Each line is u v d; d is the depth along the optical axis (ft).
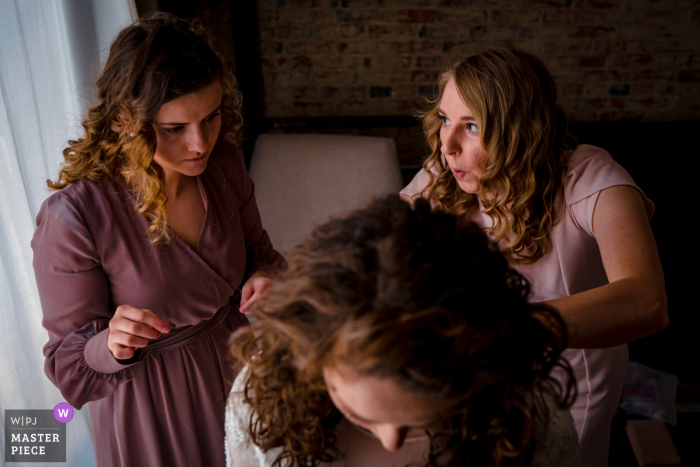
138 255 3.29
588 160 3.35
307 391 1.80
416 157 9.71
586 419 3.82
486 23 8.69
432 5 8.57
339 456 2.03
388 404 1.39
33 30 4.47
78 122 4.62
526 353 1.59
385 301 1.35
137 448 3.61
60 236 3.06
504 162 3.28
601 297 2.47
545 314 1.82
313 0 8.50
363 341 1.28
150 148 2.99
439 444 1.94
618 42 8.75
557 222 3.39
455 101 3.30
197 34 3.12
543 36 8.76
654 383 6.75
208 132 3.17
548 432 2.03
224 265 3.66
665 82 9.02
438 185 3.90
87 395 3.20
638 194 3.20
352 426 2.03
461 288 1.37
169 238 3.35
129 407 3.51
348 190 7.93
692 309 7.45
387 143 8.34
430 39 8.80
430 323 1.31
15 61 4.21
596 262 3.55
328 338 1.37
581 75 9.01
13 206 4.19
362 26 8.70
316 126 9.39
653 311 2.50
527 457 1.85
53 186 3.22
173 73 2.85
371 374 1.31
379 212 1.60
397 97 9.20
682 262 7.64
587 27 8.66
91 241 3.13
